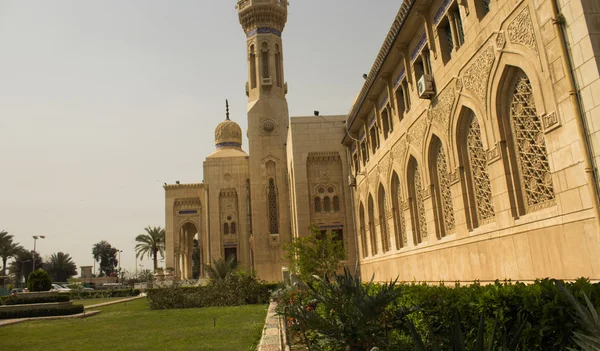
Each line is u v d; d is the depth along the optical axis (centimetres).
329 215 3559
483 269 1346
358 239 3241
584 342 423
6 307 2639
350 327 693
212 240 4778
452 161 1517
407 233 2080
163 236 7606
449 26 1560
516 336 425
